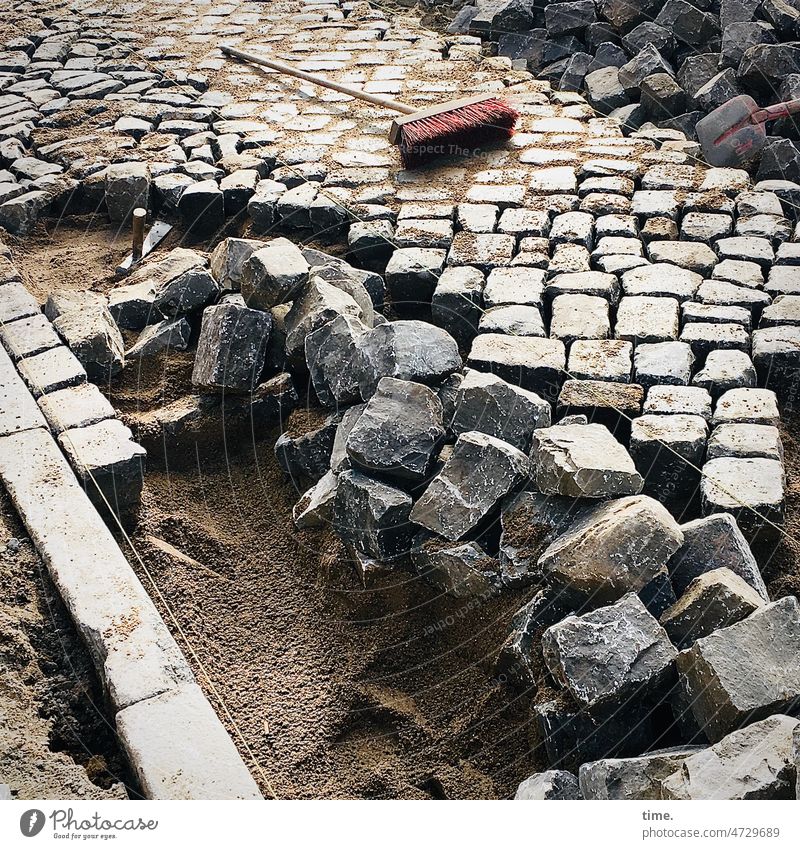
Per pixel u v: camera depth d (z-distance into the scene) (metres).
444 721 4.19
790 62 7.82
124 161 7.44
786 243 6.28
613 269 6.09
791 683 3.56
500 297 5.82
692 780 3.30
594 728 3.78
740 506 4.43
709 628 3.88
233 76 9.08
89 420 5.08
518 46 9.46
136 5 10.92
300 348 5.45
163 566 4.80
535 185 7.02
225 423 5.51
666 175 7.07
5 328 5.74
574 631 3.80
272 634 4.59
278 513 5.20
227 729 4.10
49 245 7.00
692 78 8.33
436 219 6.65
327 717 4.19
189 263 6.28
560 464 4.33
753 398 5.02
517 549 4.36
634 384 5.17
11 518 4.55
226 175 7.27
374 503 4.49
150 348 5.82
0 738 3.61
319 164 7.39
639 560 4.01
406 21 10.48
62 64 9.42
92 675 4.00
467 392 4.81
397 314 6.25
